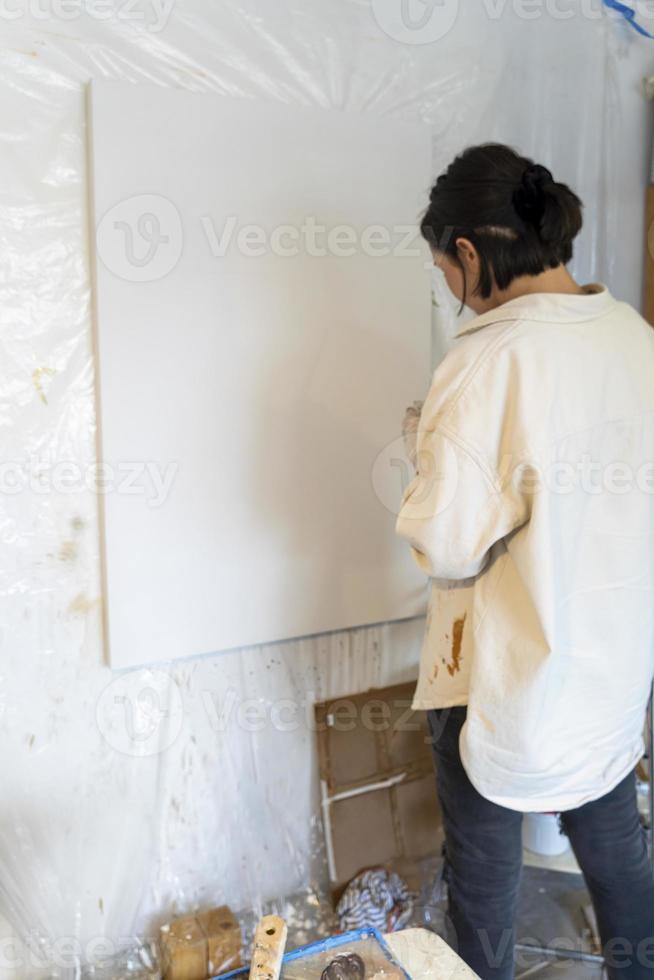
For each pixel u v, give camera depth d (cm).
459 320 191
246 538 169
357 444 178
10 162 143
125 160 148
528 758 129
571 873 204
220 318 160
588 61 196
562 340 124
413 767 194
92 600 160
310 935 181
